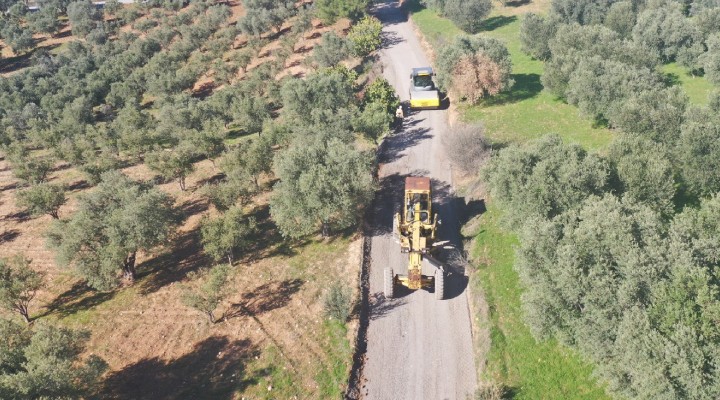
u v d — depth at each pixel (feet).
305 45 247.91
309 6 281.33
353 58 220.43
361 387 81.30
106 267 96.43
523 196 91.35
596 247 71.92
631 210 78.18
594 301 68.08
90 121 204.74
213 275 93.91
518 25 236.63
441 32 237.04
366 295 98.12
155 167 134.82
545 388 76.13
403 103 175.01
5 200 145.28
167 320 96.07
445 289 97.25
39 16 300.81
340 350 86.63
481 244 105.81
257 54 242.78
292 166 104.88
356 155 107.45
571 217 80.28
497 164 102.17
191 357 87.71
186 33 255.09
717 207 76.28
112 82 232.94
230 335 91.40
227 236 102.42
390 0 322.34
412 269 89.20
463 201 120.37
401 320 91.91
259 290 101.50
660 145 97.30
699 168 96.32
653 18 175.11
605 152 124.16
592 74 134.21
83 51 266.57
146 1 327.67
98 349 90.89
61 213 134.21
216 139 145.48
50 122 194.59
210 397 80.38
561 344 77.30
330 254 109.19
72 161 156.46
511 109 159.12
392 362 84.69
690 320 59.36
